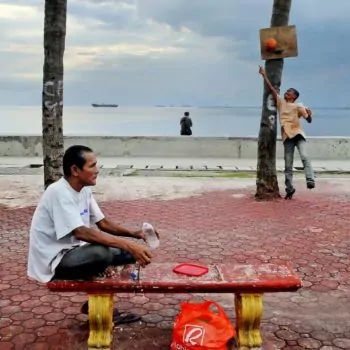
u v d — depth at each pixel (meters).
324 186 10.92
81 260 3.49
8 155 15.37
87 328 4.15
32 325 4.21
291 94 9.32
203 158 15.20
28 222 7.77
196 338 3.47
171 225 7.64
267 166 9.39
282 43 8.89
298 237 6.97
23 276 5.40
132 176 12.12
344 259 6.03
